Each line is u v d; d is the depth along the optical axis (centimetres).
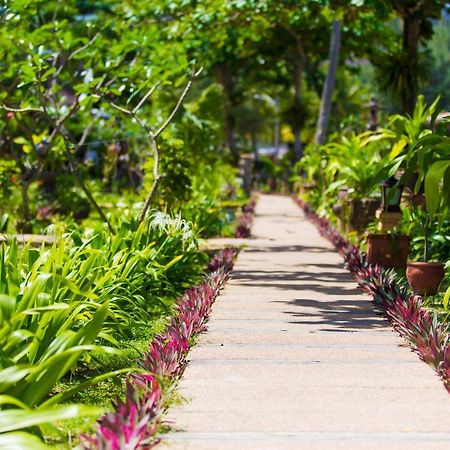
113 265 920
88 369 724
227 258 1441
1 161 2108
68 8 2078
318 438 508
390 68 2323
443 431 522
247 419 546
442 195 909
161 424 524
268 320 910
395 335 827
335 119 5222
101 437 432
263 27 2297
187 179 1898
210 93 3578
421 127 1359
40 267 763
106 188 3422
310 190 3447
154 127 2092
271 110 7838
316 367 693
